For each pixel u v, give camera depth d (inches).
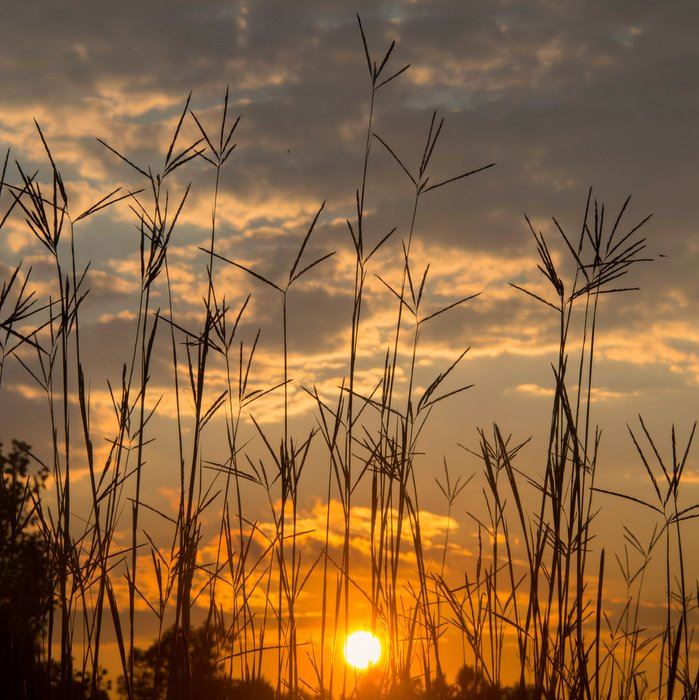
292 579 96.8
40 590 83.7
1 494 83.4
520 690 84.9
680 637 80.2
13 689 80.6
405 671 94.2
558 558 84.7
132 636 85.2
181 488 89.3
